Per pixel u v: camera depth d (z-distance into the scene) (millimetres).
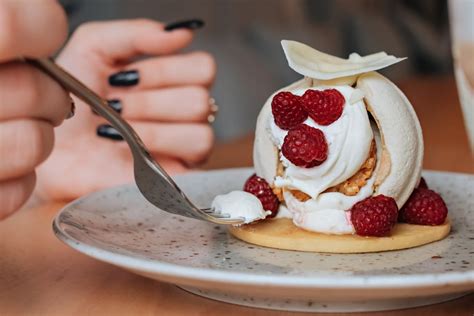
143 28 720
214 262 475
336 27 1873
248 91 1367
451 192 593
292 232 509
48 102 484
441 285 396
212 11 1594
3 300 451
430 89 1460
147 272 418
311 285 396
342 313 431
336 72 510
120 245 486
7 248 531
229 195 521
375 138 518
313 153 502
